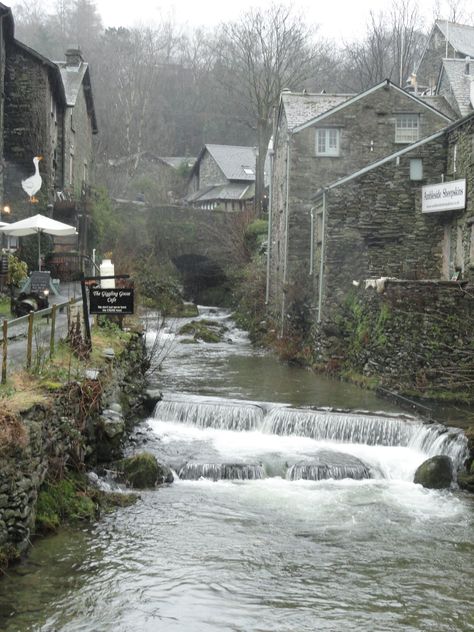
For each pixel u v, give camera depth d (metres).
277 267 32.16
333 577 9.41
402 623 8.32
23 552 9.36
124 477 12.40
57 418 10.93
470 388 18.44
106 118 60.12
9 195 27.92
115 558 9.61
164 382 20.50
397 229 24.09
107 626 8.00
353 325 22.64
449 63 33.66
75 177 35.19
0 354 13.15
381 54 52.50
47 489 10.42
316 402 17.94
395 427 15.01
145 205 44.38
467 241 22.05
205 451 14.05
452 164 23.66
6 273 22.27
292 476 13.18
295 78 46.59
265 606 8.60
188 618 8.24
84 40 67.94
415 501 12.25
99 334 16.67
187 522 10.98
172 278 42.50
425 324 18.91
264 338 29.98
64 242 29.72
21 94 27.92
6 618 8.05
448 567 9.79
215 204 53.84
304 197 29.47
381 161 24.05
